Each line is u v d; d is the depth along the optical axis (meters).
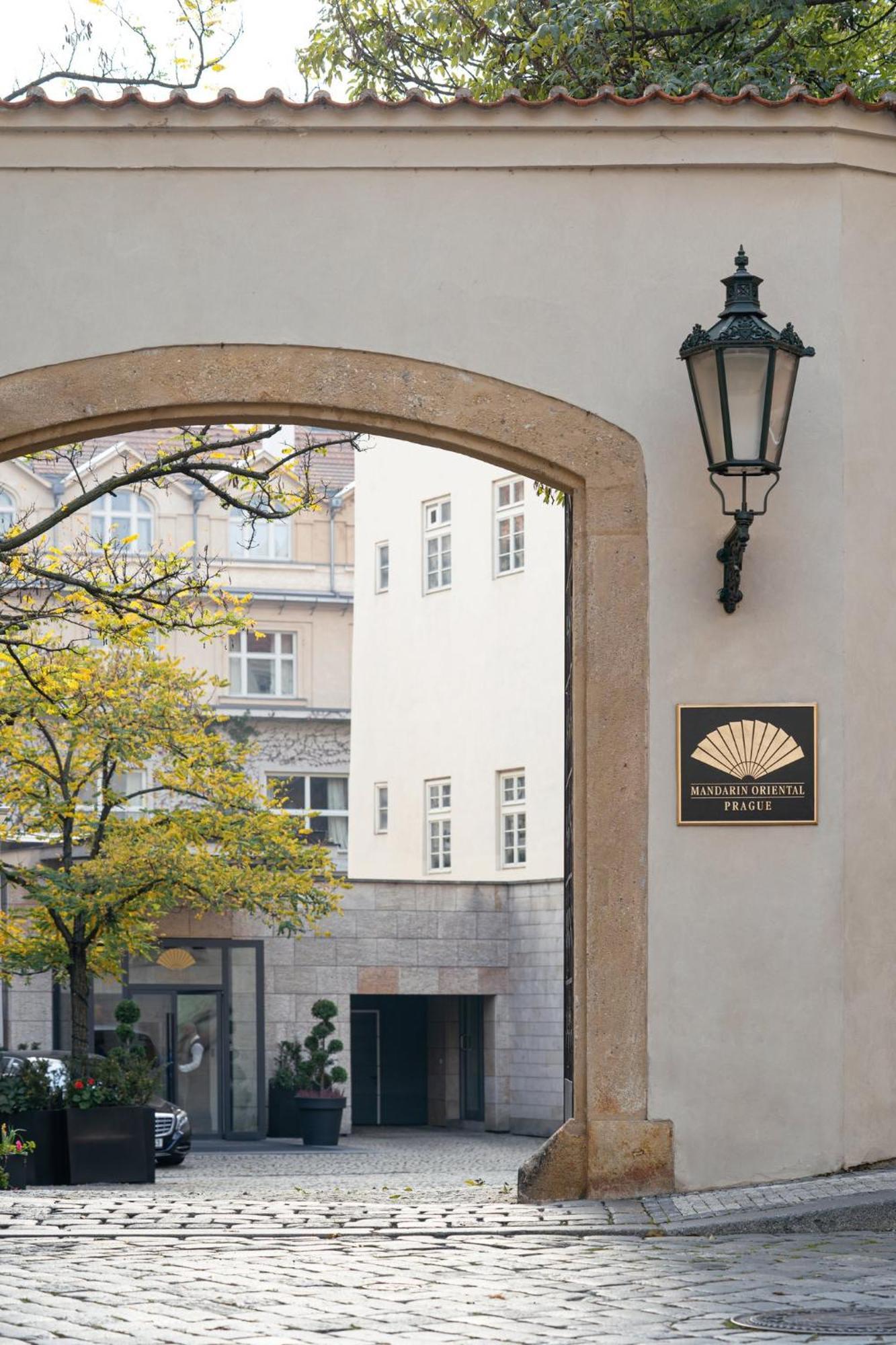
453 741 33.53
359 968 30.17
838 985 9.41
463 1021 32.53
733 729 9.53
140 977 28.50
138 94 9.67
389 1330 5.66
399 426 9.78
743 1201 8.64
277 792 25.39
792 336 9.02
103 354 9.68
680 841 9.48
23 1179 17.17
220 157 9.75
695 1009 9.38
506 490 32.59
